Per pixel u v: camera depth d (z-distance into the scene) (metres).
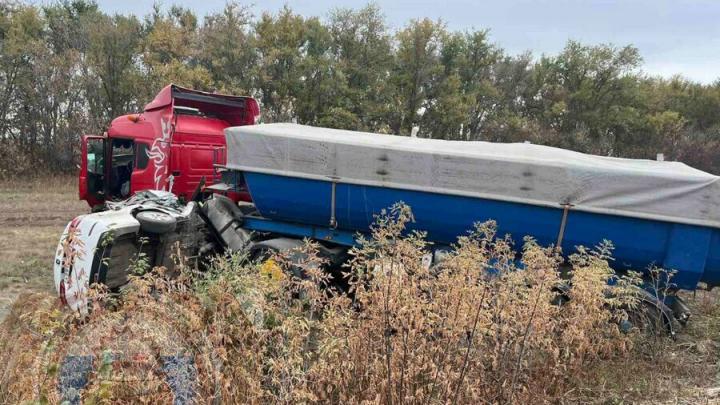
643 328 5.23
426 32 28.11
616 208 5.36
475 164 5.73
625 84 32.62
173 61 23.19
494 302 3.48
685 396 4.36
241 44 25.17
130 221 5.55
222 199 7.17
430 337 3.26
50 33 23.89
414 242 3.79
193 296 3.25
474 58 30.66
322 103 26.41
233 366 2.99
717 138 31.75
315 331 3.46
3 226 11.34
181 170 8.76
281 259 4.15
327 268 6.46
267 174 6.62
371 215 6.25
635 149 32.03
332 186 6.32
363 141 6.30
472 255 3.80
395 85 28.38
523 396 3.55
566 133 32.16
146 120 8.74
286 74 25.31
